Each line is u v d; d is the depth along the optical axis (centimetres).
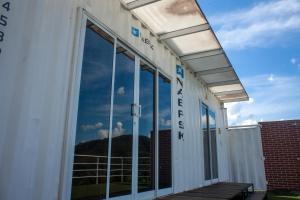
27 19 217
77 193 247
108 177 288
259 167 814
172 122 474
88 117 270
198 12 390
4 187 188
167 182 433
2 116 191
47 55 232
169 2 363
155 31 442
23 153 203
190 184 524
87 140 265
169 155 450
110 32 321
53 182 224
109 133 298
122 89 334
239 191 483
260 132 848
